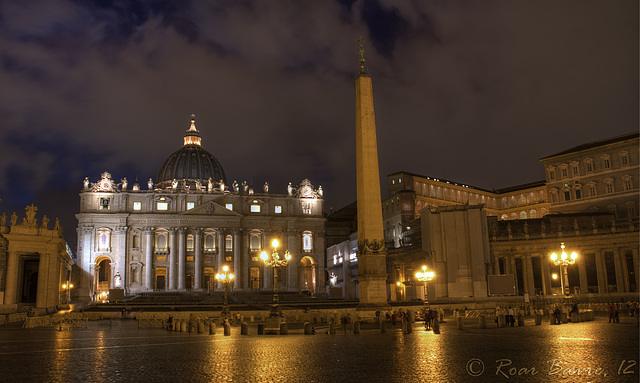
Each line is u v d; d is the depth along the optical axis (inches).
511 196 4773.6
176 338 1208.2
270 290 4562.0
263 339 1154.0
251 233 4736.7
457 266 2714.1
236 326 1756.9
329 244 5118.1
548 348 862.5
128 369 690.2
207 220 4584.2
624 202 3582.7
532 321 1635.1
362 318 1600.6
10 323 1841.8
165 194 4586.6
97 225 4419.3
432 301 2504.9
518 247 2982.3
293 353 852.0
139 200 4554.6
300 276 4746.6
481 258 2682.1
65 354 871.7
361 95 1659.7
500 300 2448.3
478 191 4702.3
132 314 2281.0
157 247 4517.7
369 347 930.7
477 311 2106.3
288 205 4857.3
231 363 737.6
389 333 1280.8
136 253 4453.7
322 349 908.0
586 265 2898.6
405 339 1088.2
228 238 4662.9
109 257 4402.1
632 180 3565.5
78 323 1760.6
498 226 3184.1
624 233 2714.1
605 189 3698.3
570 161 3917.3
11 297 2135.8
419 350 866.8
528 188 4630.9
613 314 1478.8
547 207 4424.2
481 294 2647.6
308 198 4886.8
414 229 3331.7
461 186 4527.6
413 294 2706.7
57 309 2333.9
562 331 1207.6
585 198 3799.2
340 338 1147.9
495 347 894.4
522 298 2427.4
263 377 617.6
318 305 2389.3
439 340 1045.8
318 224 4854.8
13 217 2177.7
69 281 3939.5
